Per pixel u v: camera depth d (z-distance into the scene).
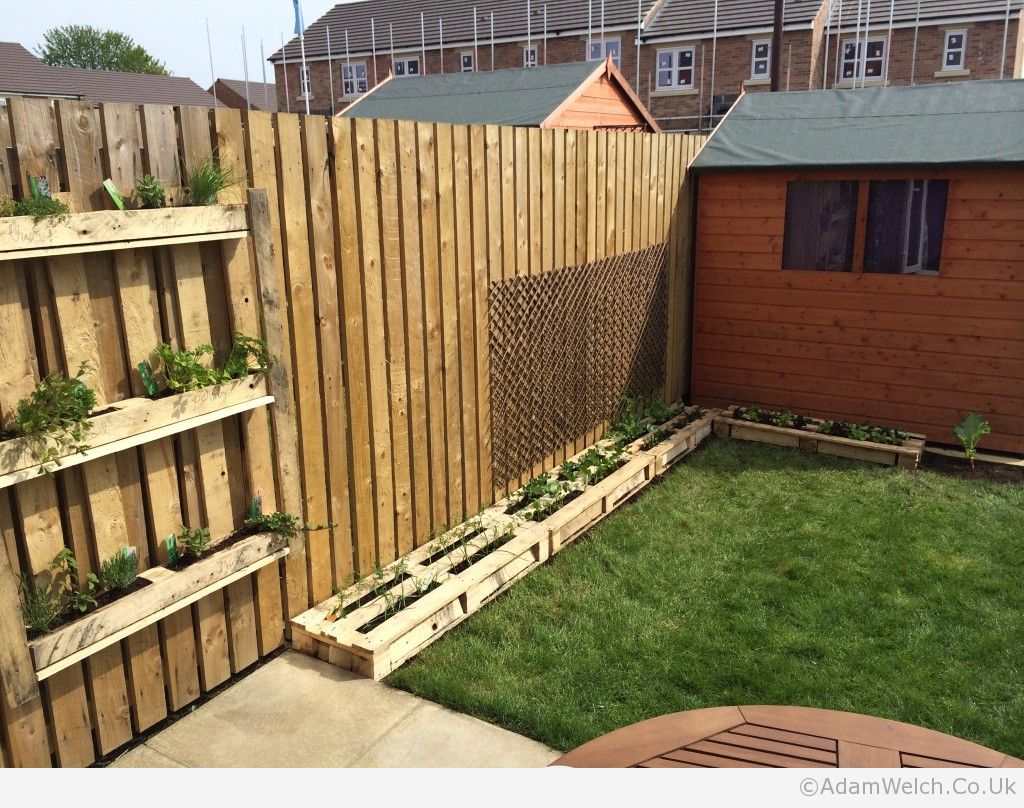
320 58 35.16
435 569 4.99
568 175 6.58
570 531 5.82
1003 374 7.57
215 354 3.89
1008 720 3.88
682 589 5.15
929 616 4.80
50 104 3.08
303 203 4.22
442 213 5.25
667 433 7.92
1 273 3.01
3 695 3.12
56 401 3.09
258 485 4.16
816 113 8.78
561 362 6.84
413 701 4.06
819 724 2.50
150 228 3.34
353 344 4.66
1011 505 6.44
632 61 29.36
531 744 3.74
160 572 3.69
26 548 3.23
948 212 7.52
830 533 5.93
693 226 8.97
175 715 3.97
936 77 26.39
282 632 4.53
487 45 31.86
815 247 8.35
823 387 8.52
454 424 5.64
